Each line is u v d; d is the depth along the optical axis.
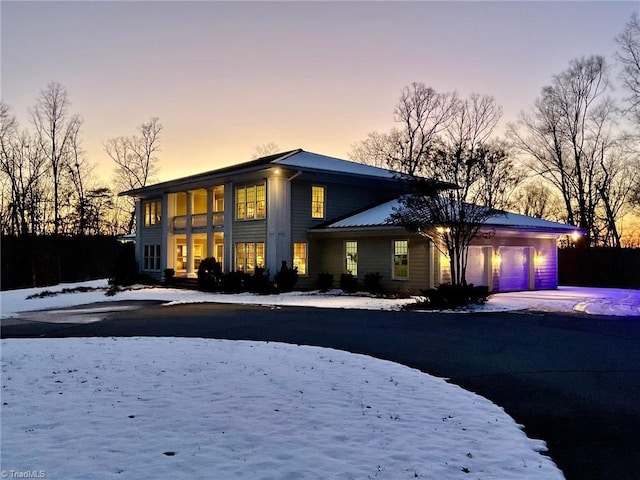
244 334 12.40
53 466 4.25
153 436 4.98
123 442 4.81
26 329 14.42
